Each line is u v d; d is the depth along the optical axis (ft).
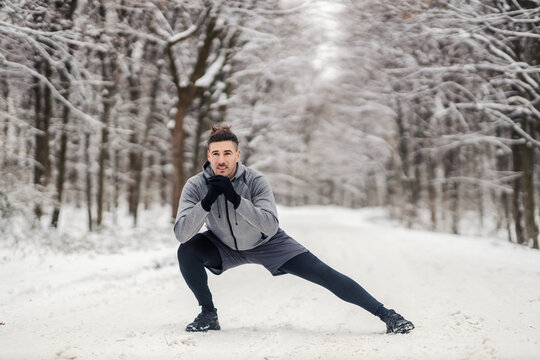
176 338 11.39
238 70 59.31
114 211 65.21
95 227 54.49
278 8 50.65
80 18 37.78
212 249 12.59
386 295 18.69
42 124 44.01
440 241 47.14
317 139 106.63
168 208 86.89
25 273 24.68
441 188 78.59
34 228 37.19
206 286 12.63
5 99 38.52
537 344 10.51
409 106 61.82
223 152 11.59
